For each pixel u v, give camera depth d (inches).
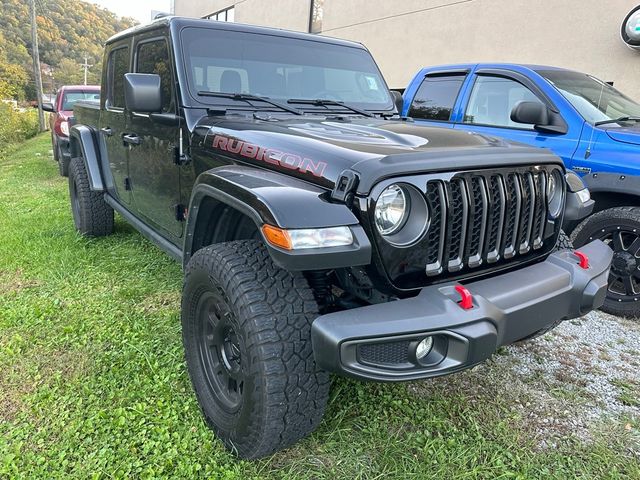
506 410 101.1
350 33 500.1
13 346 117.7
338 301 87.7
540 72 173.6
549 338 134.1
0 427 91.1
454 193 79.3
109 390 102.3
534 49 331.0
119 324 129.6
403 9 434.6
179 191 120.0
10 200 275.1
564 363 121.2
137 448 86.7
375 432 92.4
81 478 80.0
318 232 70.2
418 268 77.1
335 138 89.0
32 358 113.7
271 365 74.7
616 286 153.1
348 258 70.8
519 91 174.2
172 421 93.2
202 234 100.2
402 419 96.5
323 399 79.0
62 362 112.3
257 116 113.4
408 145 85.4
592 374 116.7
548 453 89.6
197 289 89.7
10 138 673.0
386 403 100.7
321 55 136.4
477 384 110.3
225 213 96.8
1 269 167.0
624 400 106.2
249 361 76.2
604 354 126.3
